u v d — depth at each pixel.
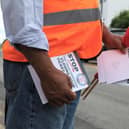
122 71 2.31
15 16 1.67
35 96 1.85
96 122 5.79
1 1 1.78
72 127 2.19
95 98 7.37
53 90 1.68
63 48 1.90
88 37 2.00
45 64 1.66
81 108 6.51
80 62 1.95
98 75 2.27
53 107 1.85
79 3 1.93
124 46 2.35
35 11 1.70
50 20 1.86
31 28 1.65
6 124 2.09
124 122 5.84
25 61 1.88
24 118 1.90
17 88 1.94
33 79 1.79
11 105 2.02
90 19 2.00
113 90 8.27
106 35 2.41
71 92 1.70
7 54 1.97
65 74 1.73
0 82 8.78
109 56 2.29
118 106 6.82
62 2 1.87
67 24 1.90
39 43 1.66
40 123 1.87
